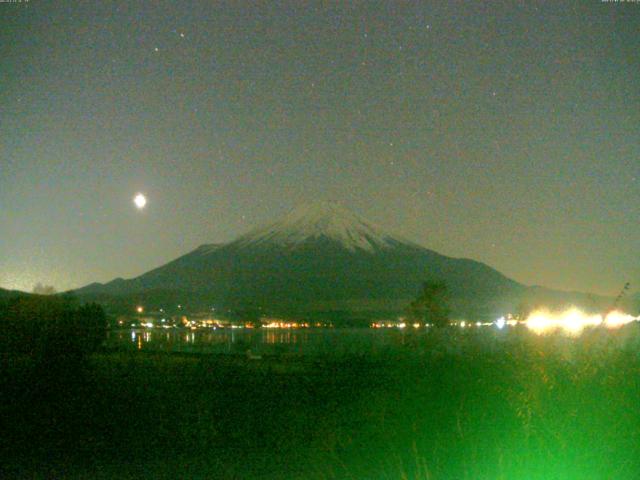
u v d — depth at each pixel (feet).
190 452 43.37
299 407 57.67
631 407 29.12
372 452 38.83
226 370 82.02
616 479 27.37
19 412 57.36
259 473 37.63
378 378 65.10
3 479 37.11
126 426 51.83
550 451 27.76
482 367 45.55
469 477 29.43
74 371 76.18
